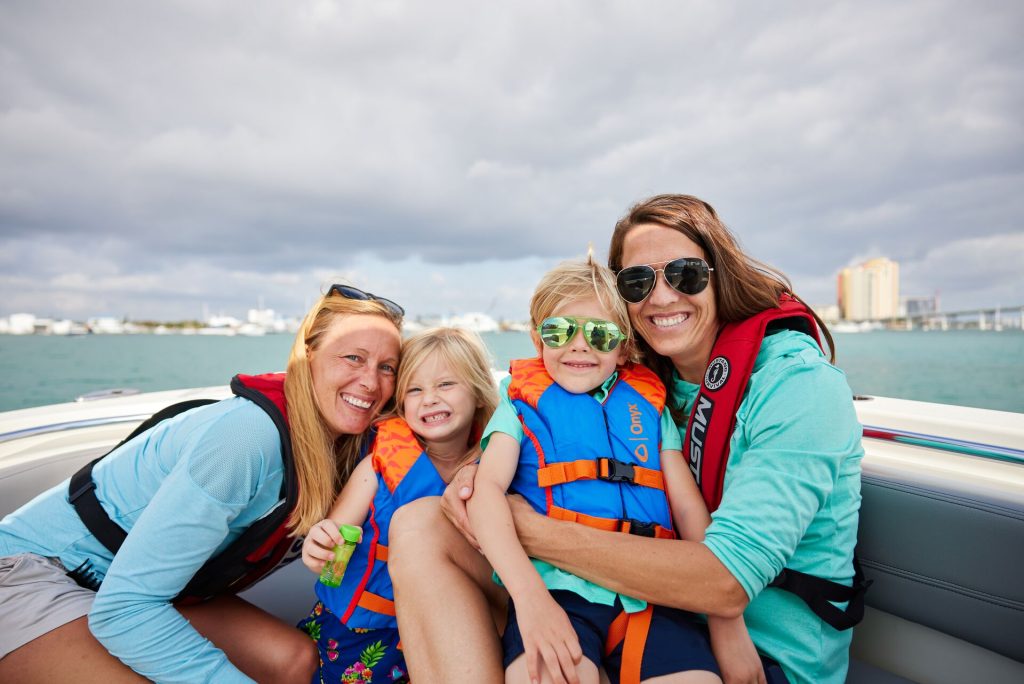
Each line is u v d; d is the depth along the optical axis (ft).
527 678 3.87
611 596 4.33
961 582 4.56
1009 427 6.23
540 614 3.98
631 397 5.53
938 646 4.88
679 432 5.73
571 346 5.40
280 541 5.24
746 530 3.86
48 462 7.14
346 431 5.68
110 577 4.19
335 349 5.37
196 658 4.27
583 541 4.35
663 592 4.00
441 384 5.98
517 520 4.71
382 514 5.36
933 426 6.62
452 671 4.05
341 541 4.73
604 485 4.90
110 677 4.25
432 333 6.28
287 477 4.82
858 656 5.37
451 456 6.52
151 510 4.35
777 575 4.06
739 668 4.06
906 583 4.84
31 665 4.21
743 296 5.08
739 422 4.56
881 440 6.50
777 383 4.33
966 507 4.57
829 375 4.25
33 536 4.94
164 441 4.92
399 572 4.62
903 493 4.90
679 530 4.96
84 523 4.90
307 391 5.25
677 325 5.25
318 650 5.38
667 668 3.95
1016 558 4.31
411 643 4.38
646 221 5.41
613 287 5.75
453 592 4.40
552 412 5.30
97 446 7.69
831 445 4.00
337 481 6.07
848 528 4.30
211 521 4.43
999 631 4.36
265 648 5.08
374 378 5.59
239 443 4.52
